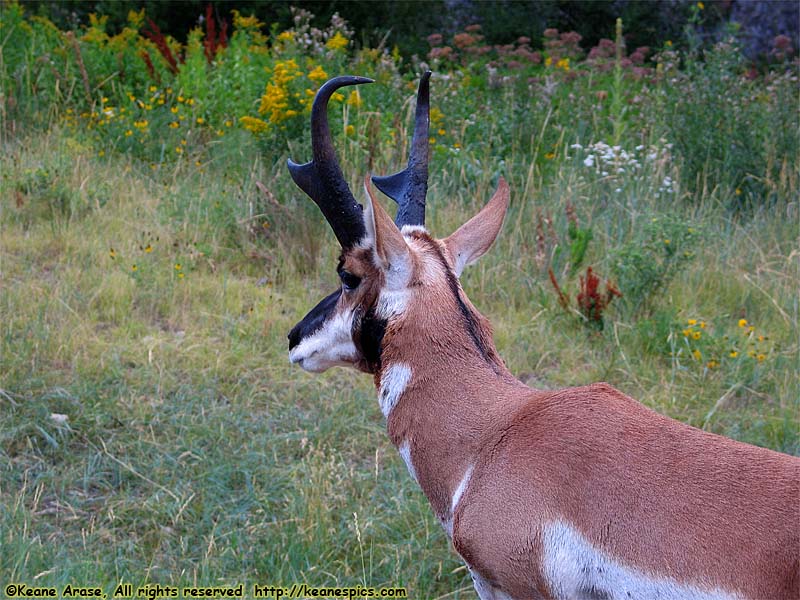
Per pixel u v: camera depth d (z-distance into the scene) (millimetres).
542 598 1969
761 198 4797
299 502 2773
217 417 3104
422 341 2105
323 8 8281
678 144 4926
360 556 2674
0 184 4484
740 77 5340
